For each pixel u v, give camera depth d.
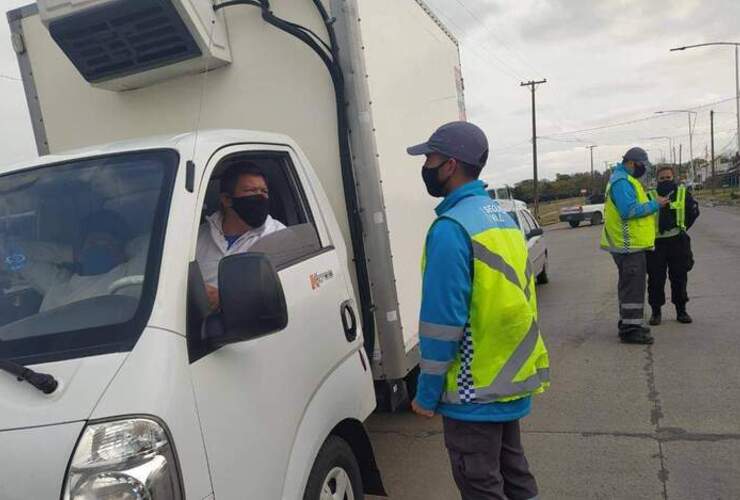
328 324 2.91
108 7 3.41
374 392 3.45
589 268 14.71
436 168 2.80
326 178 3.69
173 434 1.80
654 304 7.78
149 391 1.78
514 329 2.58
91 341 1.91
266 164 3.14
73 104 4.14
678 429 4.59
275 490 2.25
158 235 2.16
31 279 2.26
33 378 1.77
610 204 6.91
